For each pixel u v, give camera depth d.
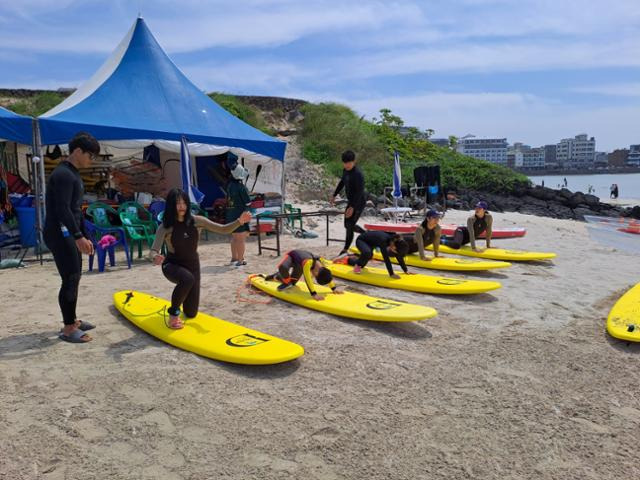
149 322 5.38
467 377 4.44
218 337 4.98
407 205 18.94
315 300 6.31
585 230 15.87
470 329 5.70
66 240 4.78
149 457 3.15
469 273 8.62
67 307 4.93
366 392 4.11
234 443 3.33
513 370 4.62
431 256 9.81
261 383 4.23
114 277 7.90
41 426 3.45
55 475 2.95
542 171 177.50
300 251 6.60
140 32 12.99
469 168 30.14
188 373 4.36
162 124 11.12
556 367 4.71
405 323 5.86
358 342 5.21
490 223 10.18
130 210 9.89
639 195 54.81
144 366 4.47
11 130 9.32
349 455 3.24
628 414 3.88
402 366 4.64
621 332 5.38
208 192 15.60
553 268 9.27
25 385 4.05
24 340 5.03
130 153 15.87
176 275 5.09
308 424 3.59
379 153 25.89
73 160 4.77
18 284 7.39
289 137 25.94
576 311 6.47
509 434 3.55
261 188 17.88
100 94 11.38
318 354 4.88
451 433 3.54
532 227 15.97
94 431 3.42
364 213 17.25
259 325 5.69
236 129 12.62
